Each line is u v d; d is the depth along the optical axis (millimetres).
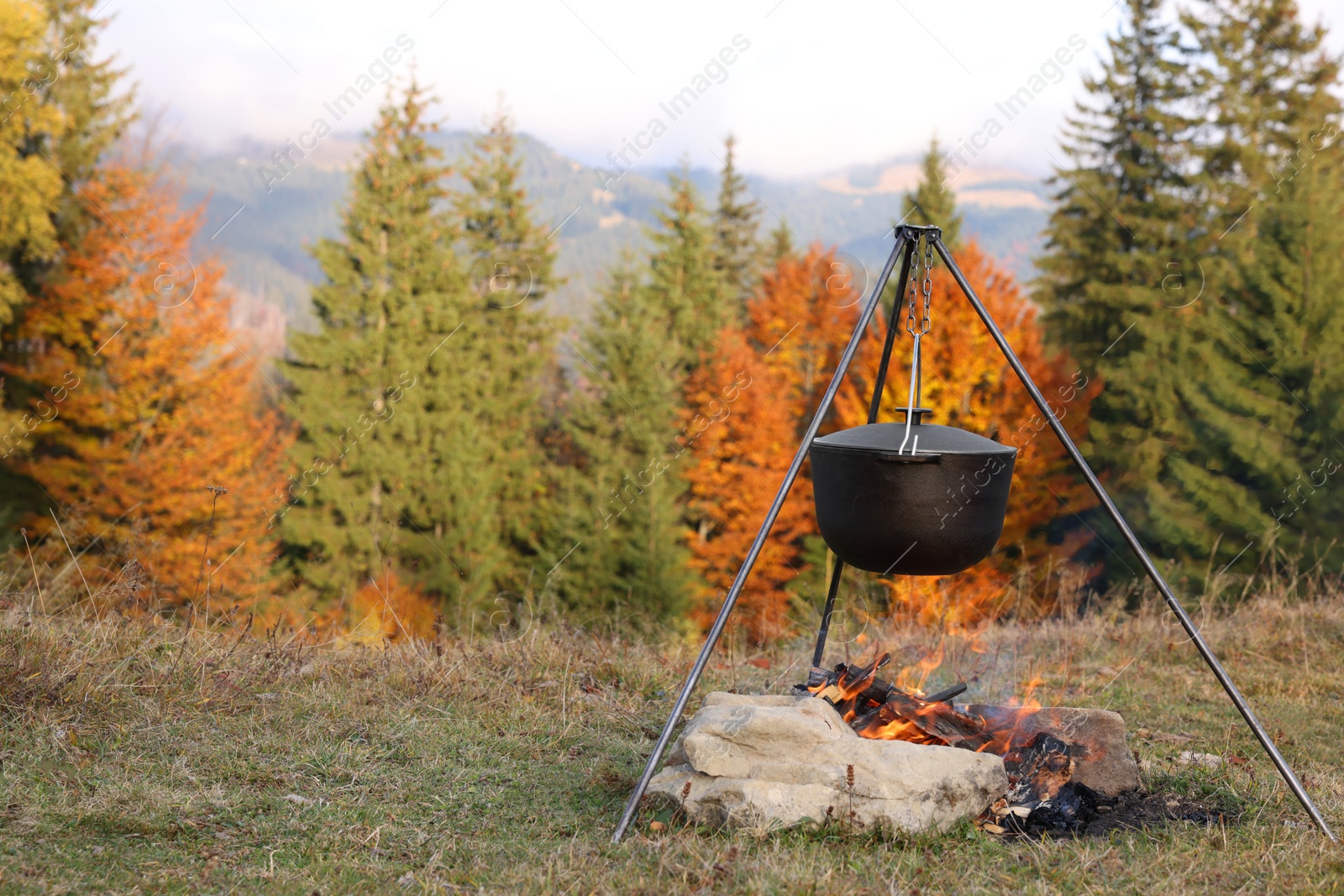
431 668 5078
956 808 3260
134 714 4121
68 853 2834
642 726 4609
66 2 18016
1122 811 3619
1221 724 4957
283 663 5051
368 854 3025
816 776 3230
